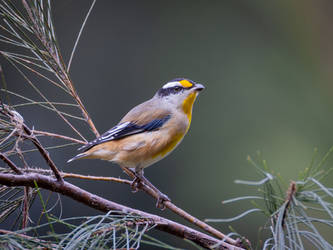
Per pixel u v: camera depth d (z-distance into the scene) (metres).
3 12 5.62
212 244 5.25
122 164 7.99
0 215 5.09
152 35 16.31
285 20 16.42
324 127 14.21
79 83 15.45
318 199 3.91
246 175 13.59
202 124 14.51
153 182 13.76
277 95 15.01
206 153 14.11
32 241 3.79
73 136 13.60
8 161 4.93
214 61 15.98
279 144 14.04
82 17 16.06
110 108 15.38
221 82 15.50
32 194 5.29
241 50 16.00
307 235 4.21
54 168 5.16
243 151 13.98
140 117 8.05
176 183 13.80
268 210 4.23
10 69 13.39
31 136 4.97
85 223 4.00
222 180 13.66
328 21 16.19
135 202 13.44
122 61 16.00
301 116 14.55
